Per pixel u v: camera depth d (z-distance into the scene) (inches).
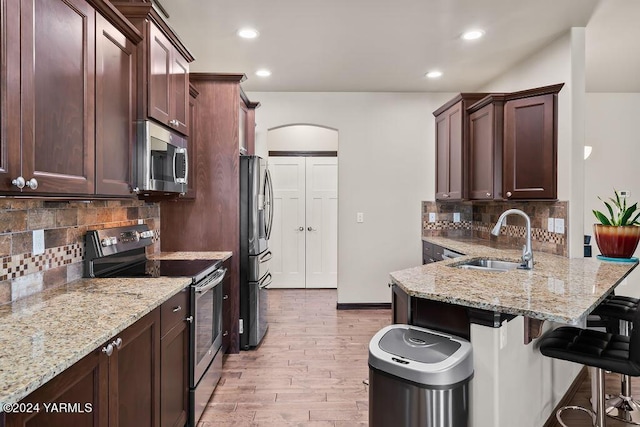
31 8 50.4
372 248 184.2
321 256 229.0
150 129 81.1
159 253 122.6
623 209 114.0
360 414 92.7
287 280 228.1
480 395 63.5
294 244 228.2
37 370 38.4
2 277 61.7
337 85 171.2
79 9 60.9
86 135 62.7
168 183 90.4
